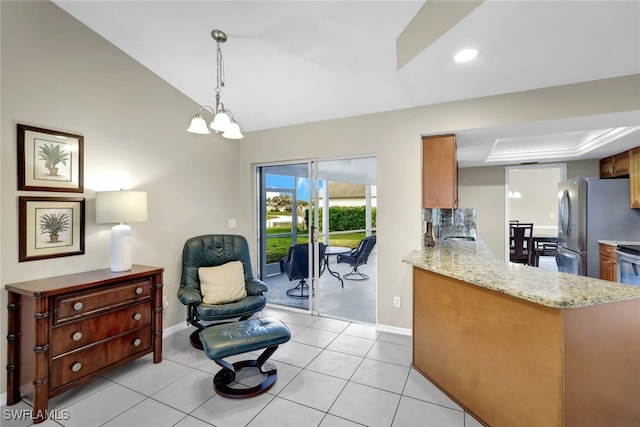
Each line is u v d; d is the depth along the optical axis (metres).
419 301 2.53
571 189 4.25
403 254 3.22
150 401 2.13
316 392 2.24
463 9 1.62
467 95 2.79
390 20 2.14
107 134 2.70
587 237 3.88
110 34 2.61
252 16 2.23
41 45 2.25
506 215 5.39
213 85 3.21
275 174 4.14
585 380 1.51
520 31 1.73
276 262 4.18
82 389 2.27
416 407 2.07
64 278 2.28
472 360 1.97
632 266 3.07
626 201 3.78
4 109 2.07
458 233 4.70
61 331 2.04
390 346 2.98
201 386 2.32
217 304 3.06
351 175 3.68
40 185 2.25
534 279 1.83
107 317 2.30
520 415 1.66
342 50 2.50
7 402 2.07
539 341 1.56
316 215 3.84
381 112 3.30
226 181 4.00
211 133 3.77
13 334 2.08
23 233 2.16
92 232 2.59
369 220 3.64
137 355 2.51
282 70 2.86
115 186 2.76
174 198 3.32
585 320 1.51
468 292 2.01
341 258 3.86
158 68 3.01
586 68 2.22
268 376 2.38
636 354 1.62
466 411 2.02
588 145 4.03
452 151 3.09
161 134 3.18
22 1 2.15
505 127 2.82
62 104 2.38
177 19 2.35
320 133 3.65
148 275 2.58
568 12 1.56
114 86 2.75
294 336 3.22
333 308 3.90
